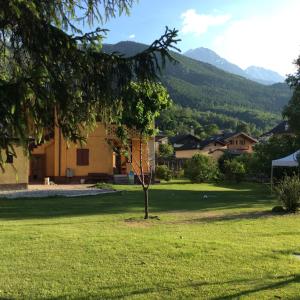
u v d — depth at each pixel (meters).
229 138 83.81
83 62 5.62
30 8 4.77
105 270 7.68
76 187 31.11
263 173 42.22
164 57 5.63
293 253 9.11
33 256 8.63
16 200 21.95
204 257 8.59
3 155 5.14
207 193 28.11
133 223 13.62
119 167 38.78
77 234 10.98
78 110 5.78
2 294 6.48
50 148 36.06
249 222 13.82
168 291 6.62
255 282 7.06
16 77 5.22
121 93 5.79
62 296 6.42
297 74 33.59
